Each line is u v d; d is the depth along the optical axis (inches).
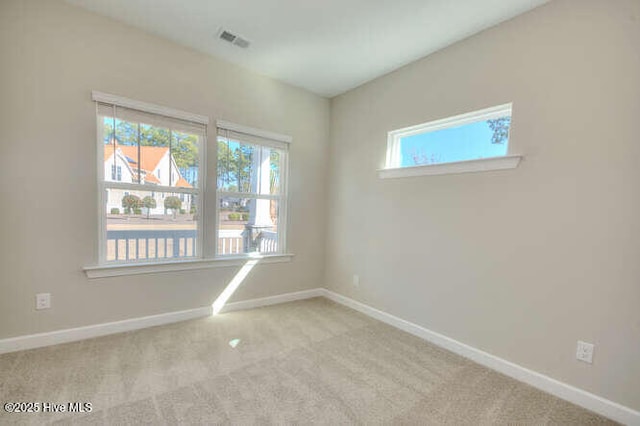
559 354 72.1
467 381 76.9
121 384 69.6
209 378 73.7
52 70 82.3
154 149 100.3
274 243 131.6
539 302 75.4
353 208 131.0
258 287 126.5
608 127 65.0
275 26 90.1
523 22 78.5
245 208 122.1
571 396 69.8
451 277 94.3
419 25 86.5
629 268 62.6
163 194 103.0
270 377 75.2
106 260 93.5
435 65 100.0
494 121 86.9
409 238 107.2
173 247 105.9
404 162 112.7
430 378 77.7
